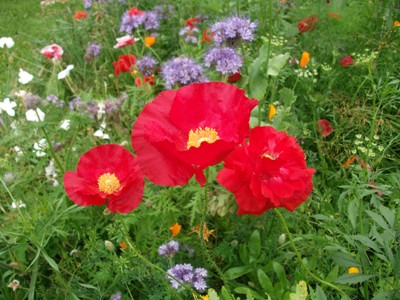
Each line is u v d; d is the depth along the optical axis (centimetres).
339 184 37
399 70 44
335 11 52
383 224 23
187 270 29
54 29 68
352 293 29
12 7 85
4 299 33
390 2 50
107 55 65
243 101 18
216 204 34
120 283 32
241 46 38
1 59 68
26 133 37
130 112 41
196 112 19
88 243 33
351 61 47
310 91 45
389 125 37
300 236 31
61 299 33
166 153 17
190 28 57
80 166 25
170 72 38
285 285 30
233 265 35
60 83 57
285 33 54
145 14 56
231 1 56
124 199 25
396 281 23
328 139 45
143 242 34
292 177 21
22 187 36
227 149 17
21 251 33
